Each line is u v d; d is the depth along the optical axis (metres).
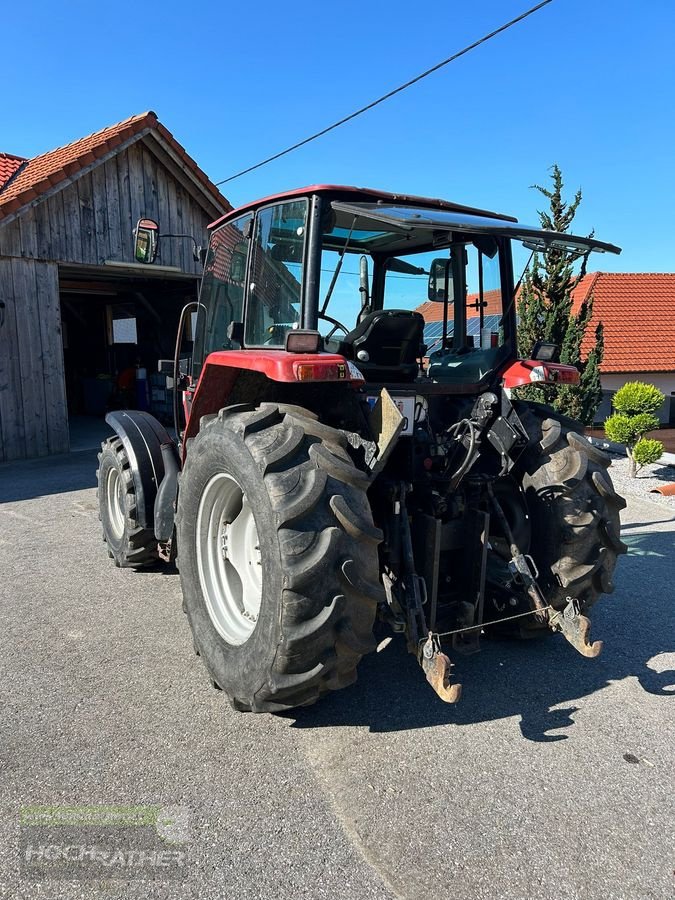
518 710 3.03
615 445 10.06
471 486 3.26
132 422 4.67
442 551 3.21
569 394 9.23
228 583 3.17
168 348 14.72
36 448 10.47
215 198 12.22
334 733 2.83
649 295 16.48
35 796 2.40
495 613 3.53
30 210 10.08
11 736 2.78
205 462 3.01
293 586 2.41
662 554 5.25
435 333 3.60
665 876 2.06
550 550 3.31
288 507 2.44
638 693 3.19
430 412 3.43
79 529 6.11
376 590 2.51
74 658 3.51
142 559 4.69
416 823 2.29
